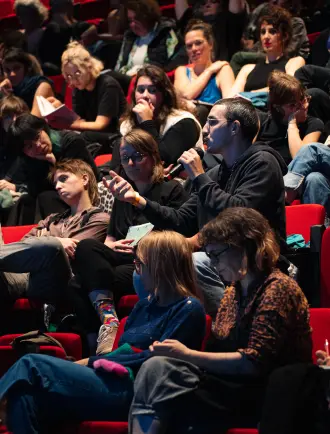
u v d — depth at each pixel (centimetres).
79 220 423
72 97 621
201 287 335
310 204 407
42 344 330
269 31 579
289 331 258
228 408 260
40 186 503
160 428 256
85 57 605
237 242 264
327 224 425
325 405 241
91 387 272
